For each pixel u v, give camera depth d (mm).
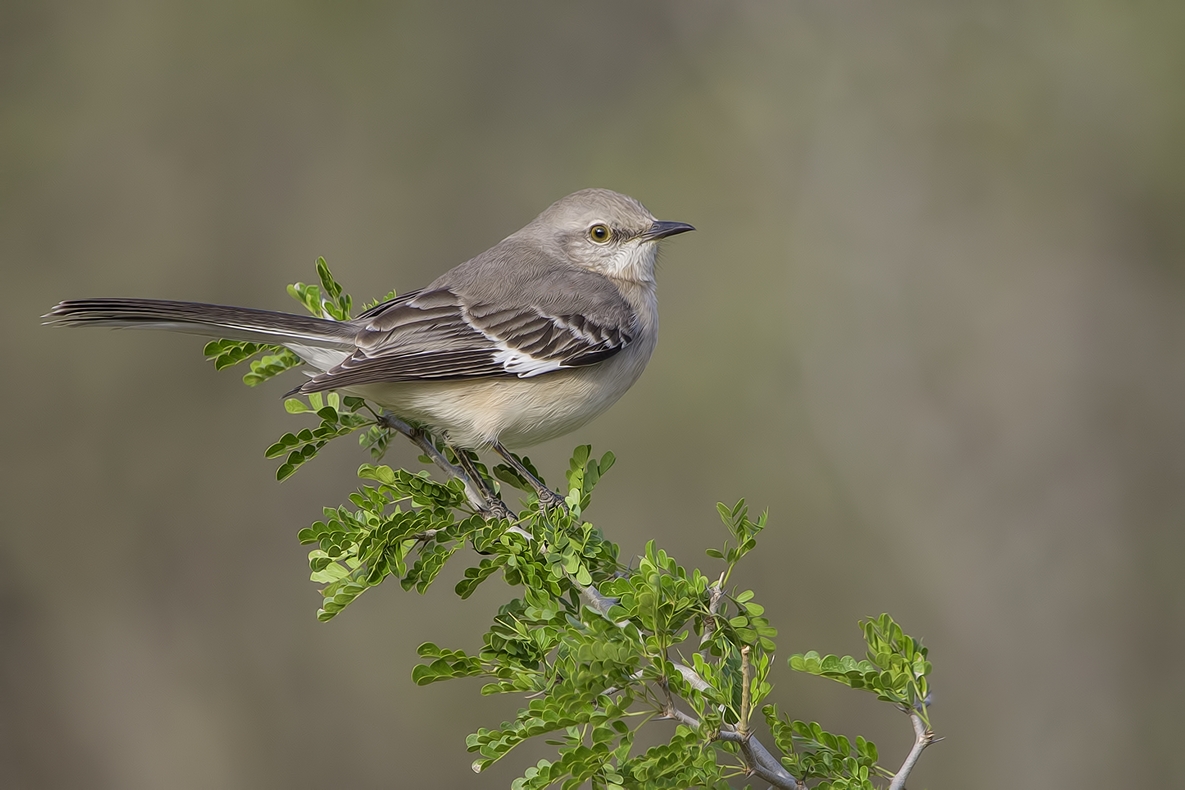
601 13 17531
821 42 16641
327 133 16891
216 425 15734
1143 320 15305
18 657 15180
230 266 16500
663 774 4395
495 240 17000
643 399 15609
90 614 15352
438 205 17031
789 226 16391
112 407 15648
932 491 15266
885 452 15398
